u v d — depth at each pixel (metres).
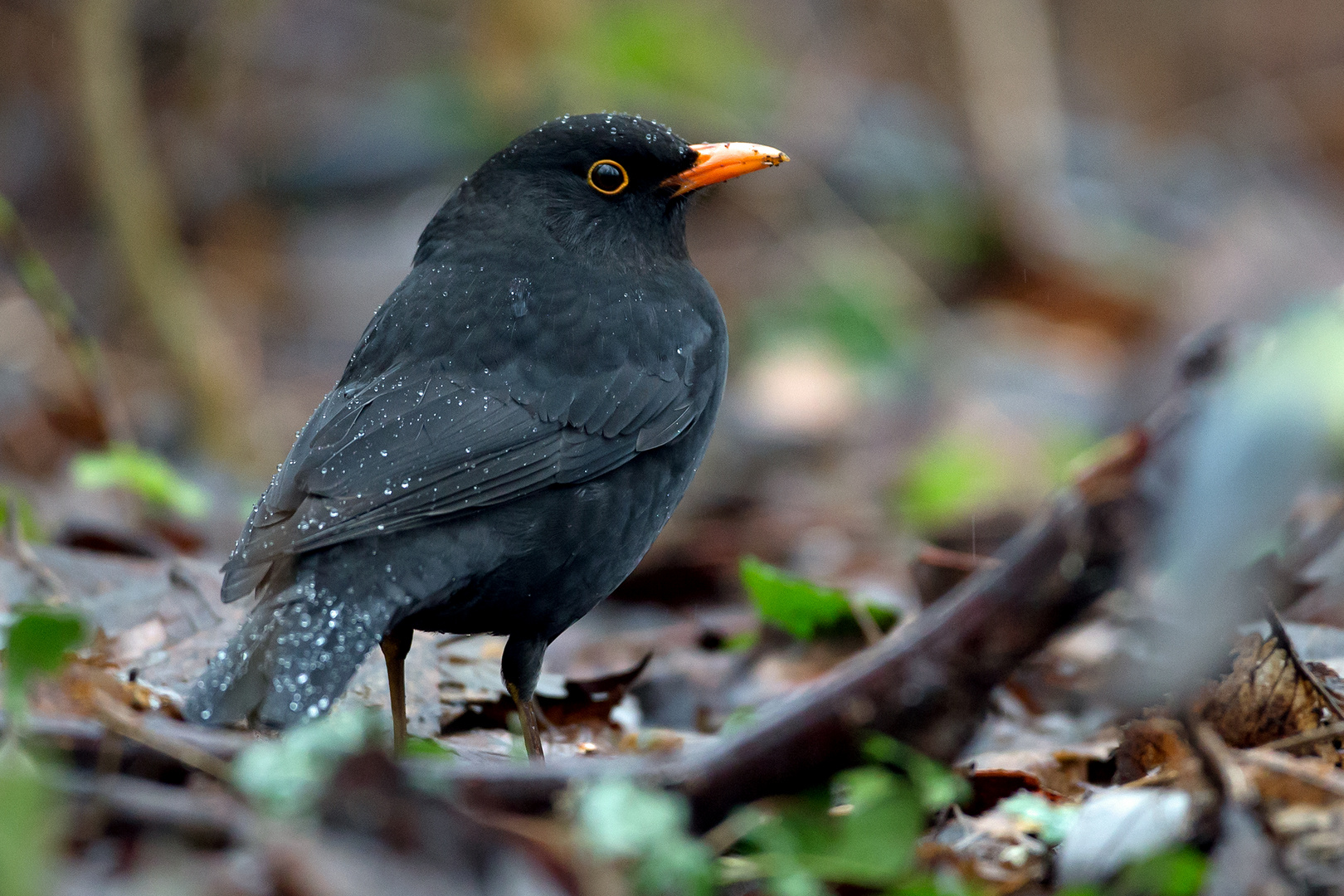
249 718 8.41
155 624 10.52
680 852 6.25
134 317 23.86
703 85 27.80
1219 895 6.41
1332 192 31.30
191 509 14.22
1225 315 23.77
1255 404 5.14
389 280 27.09
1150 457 7.02
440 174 28.58
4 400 20.69
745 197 27.84
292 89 30.00
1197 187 31.47
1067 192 29.39
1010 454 20.41
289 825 6.04
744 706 11.52
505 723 10.60
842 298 25.31
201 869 6.07
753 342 25.23
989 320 26.11
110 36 21.98
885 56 31.27
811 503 20.36
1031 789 8.76
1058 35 34.72
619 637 13.79
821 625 11.77
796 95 29.05
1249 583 8.05
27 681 6.64
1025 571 7.08
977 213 27.73
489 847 6.14
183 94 28.11
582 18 26.67
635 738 10.29
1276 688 8.27
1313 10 35.03
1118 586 7.12
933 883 6.71
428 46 31.12
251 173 28.66
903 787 7.07
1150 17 35.16
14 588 10.78
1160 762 8.44
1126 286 27.19
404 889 5.97
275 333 26.09
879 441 22.48
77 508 16.38
